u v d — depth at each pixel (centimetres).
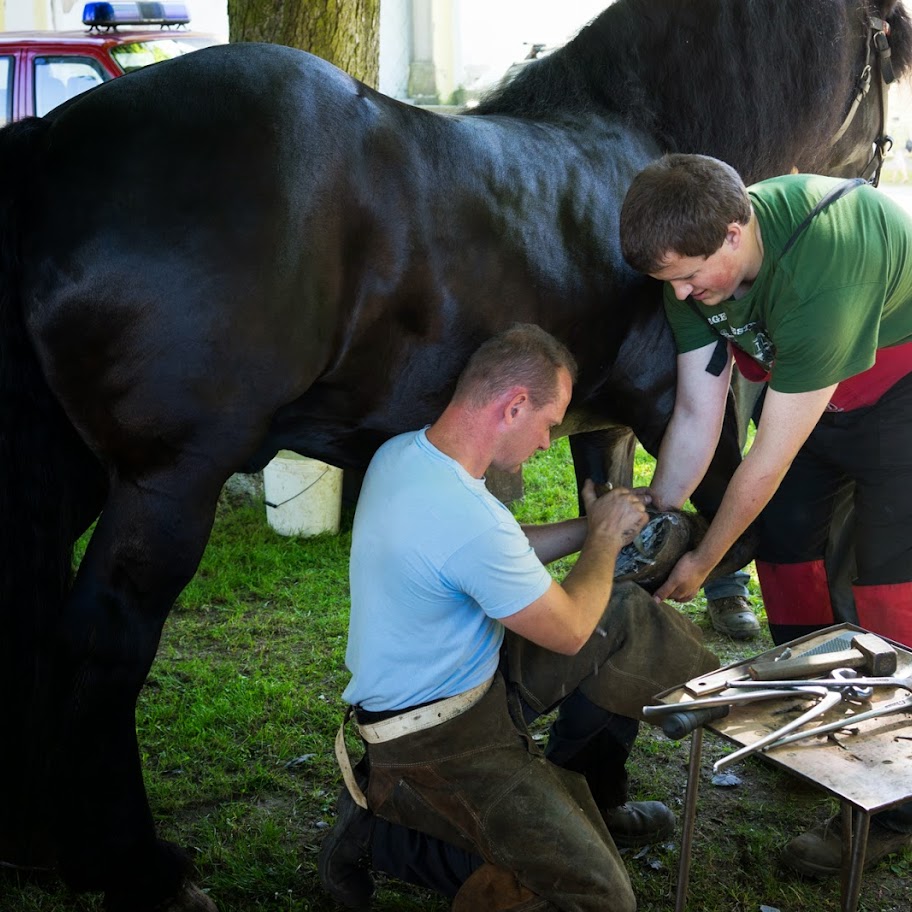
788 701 181
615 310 235
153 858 204
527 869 181
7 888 224
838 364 195
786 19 251
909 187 852
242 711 295
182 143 181
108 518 191
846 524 280
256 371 184
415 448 184
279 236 181
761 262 194
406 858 195
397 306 200
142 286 178
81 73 639
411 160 198
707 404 225
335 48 432
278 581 393
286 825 249
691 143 252
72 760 192
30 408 190
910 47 288
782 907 223
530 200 216
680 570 219
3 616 195
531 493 479
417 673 182
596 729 217
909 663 189
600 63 245
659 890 227
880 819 231
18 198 182
